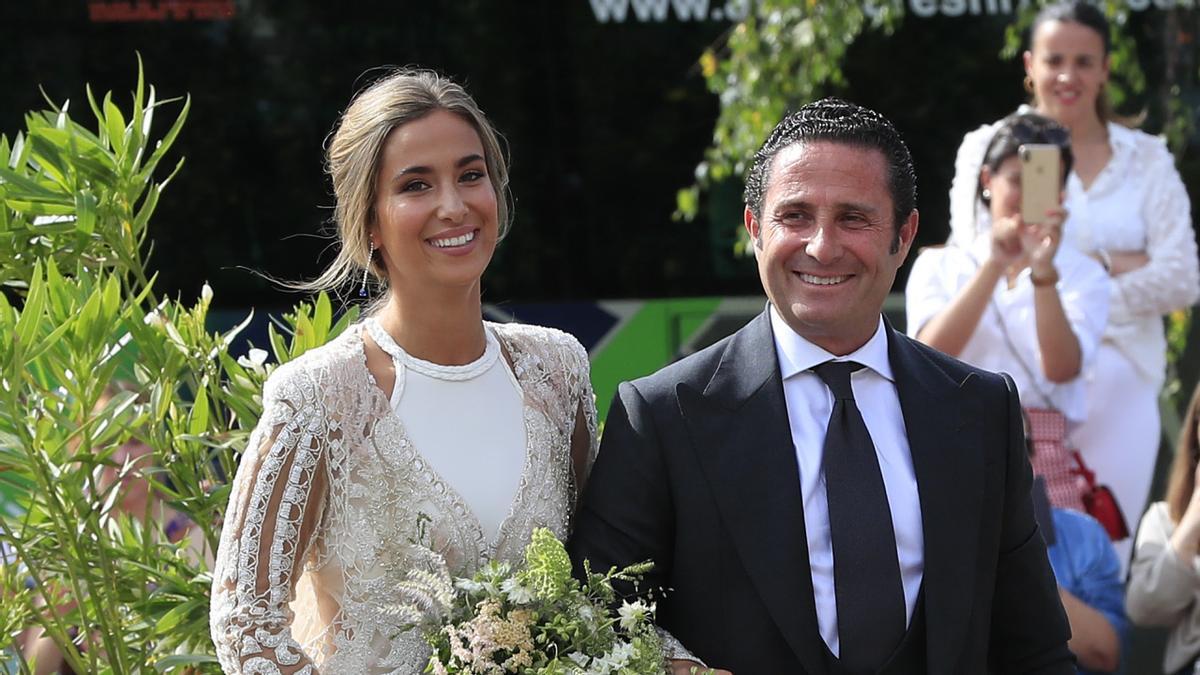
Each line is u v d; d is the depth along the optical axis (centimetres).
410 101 395
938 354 426
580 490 440
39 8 800
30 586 520
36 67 800
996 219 701
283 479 379
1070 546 696
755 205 413
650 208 841
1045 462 711
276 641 374
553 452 418
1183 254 812
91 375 467
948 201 852
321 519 389
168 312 501
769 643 394
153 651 491
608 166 838
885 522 397
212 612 380
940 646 392
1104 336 812
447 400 404
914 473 407
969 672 402
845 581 393
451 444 400
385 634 389
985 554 408
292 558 380
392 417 394
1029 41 838
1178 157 870
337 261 420
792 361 411
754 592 396
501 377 416
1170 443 846
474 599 382
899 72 848
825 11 838
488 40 829
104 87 802
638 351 841
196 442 483
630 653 366
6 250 502
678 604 405
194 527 555
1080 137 815
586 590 385
